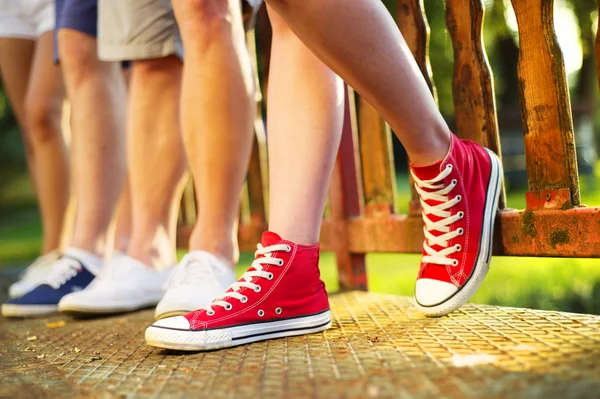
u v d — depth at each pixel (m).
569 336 0.92
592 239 1.12
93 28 1.83
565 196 1.17
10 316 1.79
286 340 1.10
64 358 1.09
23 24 2.41
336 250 1.83
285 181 1.16
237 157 1.39
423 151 1.13
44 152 2.26
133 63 1.69
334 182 1.82
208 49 1.36
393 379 0.76
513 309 1.20
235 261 1.43
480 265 1.18
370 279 3.05
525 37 1.22
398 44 0.93
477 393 0.68
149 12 1.59
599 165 9.01
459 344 0.93
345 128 1.81
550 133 1.19
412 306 1.37
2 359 1.12
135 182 1.71
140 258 1.71
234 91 1.37
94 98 1.84
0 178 14.11
